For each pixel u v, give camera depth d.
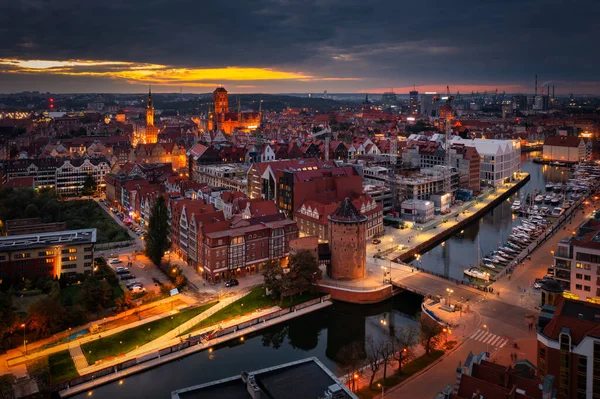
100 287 157.00
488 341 129.38
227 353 137.25
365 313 166.00
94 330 143.25
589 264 144.38
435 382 111.06
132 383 121.06
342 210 179.25
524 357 119.88
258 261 188.12
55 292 154.25
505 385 82.88
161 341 138.25
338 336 150.75
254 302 161.75
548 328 101.38
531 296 159.75
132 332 141.88
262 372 90.69
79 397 115.00
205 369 128.12
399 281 174.88
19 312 148.38
